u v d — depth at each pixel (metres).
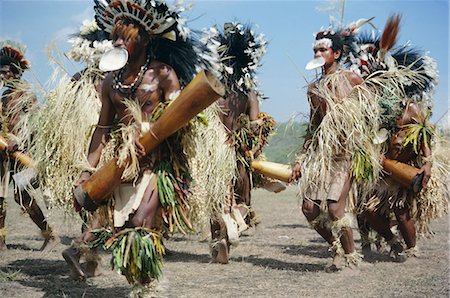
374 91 5.80
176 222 4.05
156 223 4.05
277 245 7.61
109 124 4.29
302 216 11.12
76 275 5.15
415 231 6.39
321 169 5.52
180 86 4.23
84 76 5.46
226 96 6.23
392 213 6.59
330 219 5.66
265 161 6.45
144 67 4.12
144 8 4.04
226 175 6.02
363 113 5.54
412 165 6.32
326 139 5.46
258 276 5.53
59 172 5.30
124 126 4.14
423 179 6.07
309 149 5.69
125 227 4.04
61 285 5.05
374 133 5.72
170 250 7.00
